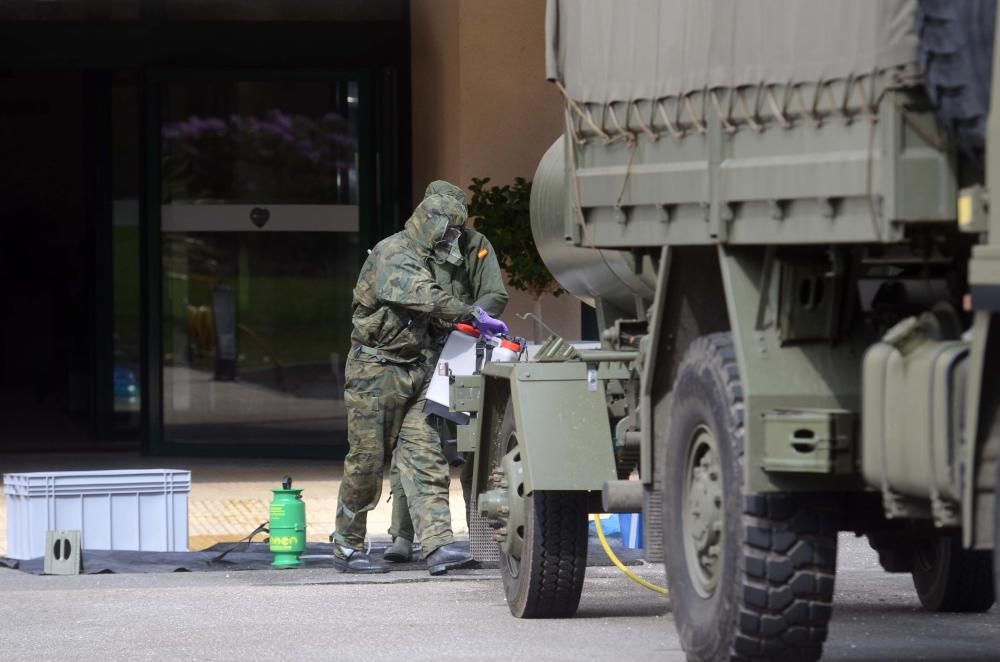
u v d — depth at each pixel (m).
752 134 19.00
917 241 17.48
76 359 62.03
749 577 19.03
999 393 15.98
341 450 53.69
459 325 32.25
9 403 62.59
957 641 24.91
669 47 20.84
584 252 26.59
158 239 54.09
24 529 35.25
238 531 39.34
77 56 54.47
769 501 18.94
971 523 16.11
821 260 18.69
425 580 32.31
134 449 58.22
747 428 18.69
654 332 21.55
